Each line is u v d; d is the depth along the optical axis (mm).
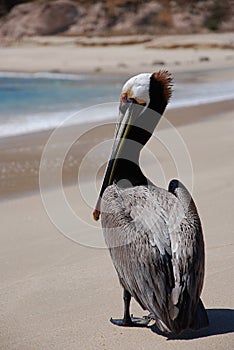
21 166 15977
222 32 114312
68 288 8352
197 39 100938
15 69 63250
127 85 7656
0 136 20453
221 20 117938
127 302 7113
